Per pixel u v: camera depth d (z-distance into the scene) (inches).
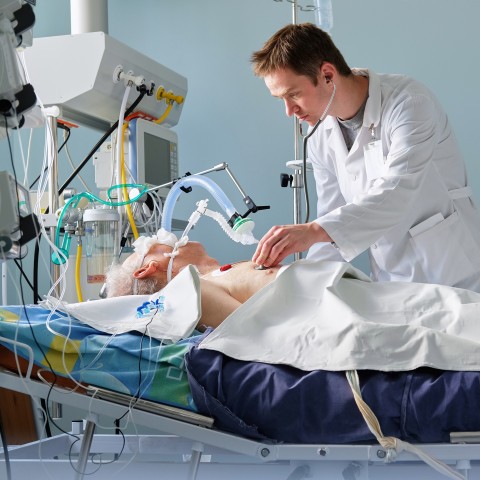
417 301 68.0
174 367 60.7
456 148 93.7
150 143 114.3
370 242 79.0
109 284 82.7
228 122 146.3
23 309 64.4
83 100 105.3
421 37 138.2
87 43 104.7
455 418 55.8
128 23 151.0
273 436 58.6
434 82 137.5
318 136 98.8
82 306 67.4
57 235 93.7
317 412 57.2
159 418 57.8
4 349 62.1
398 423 56.4
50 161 98.5
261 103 144.7
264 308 66.0
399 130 85.2
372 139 90.8
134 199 98.3
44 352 61.7
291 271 70.7
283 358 59.9
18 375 60.0
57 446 84.5
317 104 87.0
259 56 86.0
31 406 103.1
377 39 140.1
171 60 149.1
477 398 55.7
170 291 68.7
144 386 60.2
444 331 63.4
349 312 61.8
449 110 136.8
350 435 56.6
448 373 57.1
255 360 60.2
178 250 81.7
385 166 85.6
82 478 62.5
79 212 96.1
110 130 107.3
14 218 55.4
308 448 55.8
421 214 90.4
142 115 117.0
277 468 70.4
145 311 67.5
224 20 146.9
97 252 95.7
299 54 83.1
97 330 64.5
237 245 143.6
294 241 74.3
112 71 106.8
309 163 110.4
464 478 54.4
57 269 102.7
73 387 62.0
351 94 88.9
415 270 91.0
